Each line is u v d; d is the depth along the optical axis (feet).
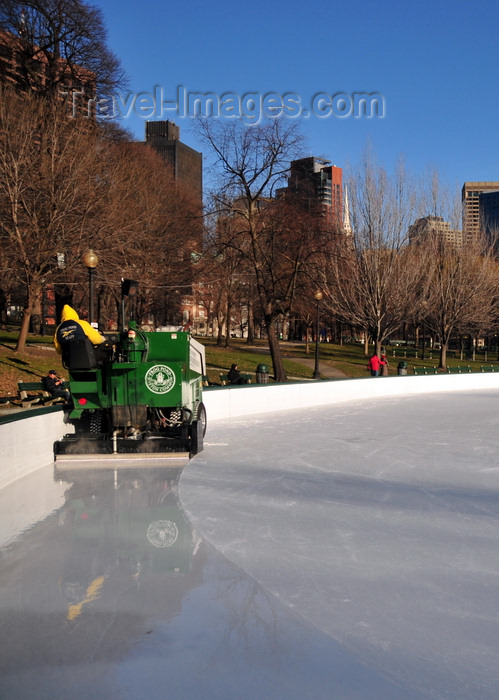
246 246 103.71
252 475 31.60
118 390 33.35
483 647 13.17
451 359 212.43
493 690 11.50
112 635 13.57
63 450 34.45
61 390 59.82
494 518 23.62
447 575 17.47
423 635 13.71
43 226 83.61
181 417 35.27
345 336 309.42
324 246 101.09
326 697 11.22
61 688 11.48
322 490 28.30
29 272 82.94
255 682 11.69
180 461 35.06
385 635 13.69
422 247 148.46
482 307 159.43
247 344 201.05
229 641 13.32
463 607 15.26
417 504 25.75
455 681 11.80
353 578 17.19
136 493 27.30
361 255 123.65
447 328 157.58
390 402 77.36
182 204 128.06
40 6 97.55
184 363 34.50
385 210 124.77
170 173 141.90
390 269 121.90
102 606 15.10
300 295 121.08
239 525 22.41
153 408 34.91
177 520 23.00
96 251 86.33
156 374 33.27
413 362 185.06
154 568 17.79
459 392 95.76
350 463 35.27
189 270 120.37
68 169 84.84
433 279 152.56
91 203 86.69
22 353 85.25
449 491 28.22
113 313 155.12
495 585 16.75
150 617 14.49
